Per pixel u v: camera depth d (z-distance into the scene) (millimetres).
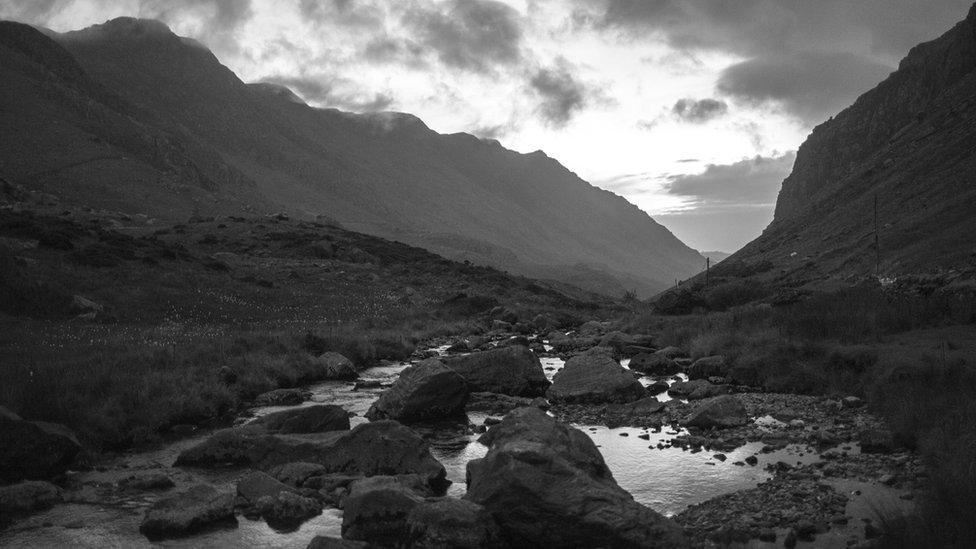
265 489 12648
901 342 23531
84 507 12281
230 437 15195
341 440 14352
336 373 26438
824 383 21219
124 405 17969
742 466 14203
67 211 95188
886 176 137625
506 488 10672
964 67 180250
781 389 21703
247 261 66000
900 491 11805
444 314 51031
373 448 14070
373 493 11000
